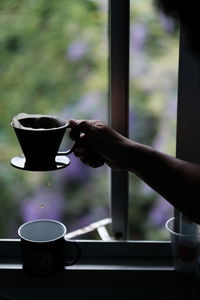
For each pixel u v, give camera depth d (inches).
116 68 60.6
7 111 67.1
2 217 69.7
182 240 61.4
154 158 53.9
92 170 69.4
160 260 64.9
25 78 67.1
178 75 59.9
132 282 63.4
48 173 69.6
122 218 65.7
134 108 64.3
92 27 65.6
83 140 55.9
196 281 61.0
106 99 66.0
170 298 62.9
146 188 67.6
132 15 60.7
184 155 61.9
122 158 55.0
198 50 47.6
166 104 64.9
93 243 65.2
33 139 50.3
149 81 64.1
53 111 67.4
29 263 59.6
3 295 61.1
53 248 59.1
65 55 66.7
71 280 63.3
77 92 67.1
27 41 66.5
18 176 69.6
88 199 70.0
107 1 61.6
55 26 66.2
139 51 62.8
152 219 68.6
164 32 62.5
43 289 63.6
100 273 63.1
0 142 67.8
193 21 45.9
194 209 52.1
